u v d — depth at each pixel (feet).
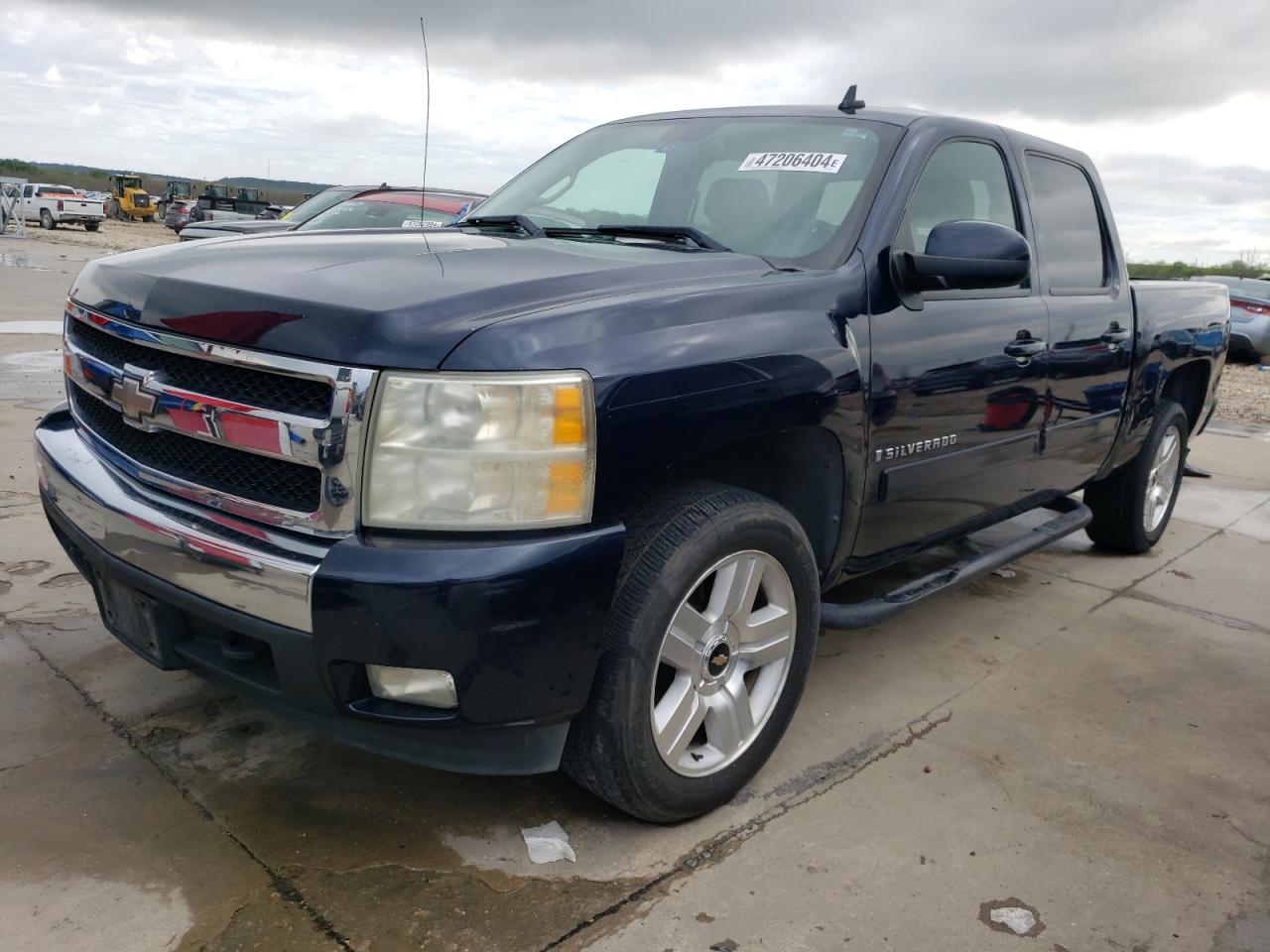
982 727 9.93
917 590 10.30
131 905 6.63
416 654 6.17
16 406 20.30
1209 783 9.11
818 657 11.40
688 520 7.23
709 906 6.98
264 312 6.61
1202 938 7.00
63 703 9.12
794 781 8.68
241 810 7.73
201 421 6.82
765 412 7.50
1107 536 15.92
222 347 6.70
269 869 7.08
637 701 7.08
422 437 6.18
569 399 6.35
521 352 6.29
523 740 6.86
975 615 13.10
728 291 7.73
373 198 28.91
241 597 6.49
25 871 6.90
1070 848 7.95
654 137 11.28
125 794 7.84
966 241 8.98
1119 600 14.01
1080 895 7.37
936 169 10.15
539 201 11.01
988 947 6.77
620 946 6.55
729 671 7.99
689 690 7.60
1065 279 12.23
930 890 7.31
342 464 6.22
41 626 10.59
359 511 6.27
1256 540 17.58
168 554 6.83
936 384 9.32
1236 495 21.03
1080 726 10.08
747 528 7.56
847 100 10.73
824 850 7.71
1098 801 8.68
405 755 6.73
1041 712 10.34
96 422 8.26
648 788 7.37
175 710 9.13
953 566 11.19
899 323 8.95
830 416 8.09
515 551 6.22
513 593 6.18
